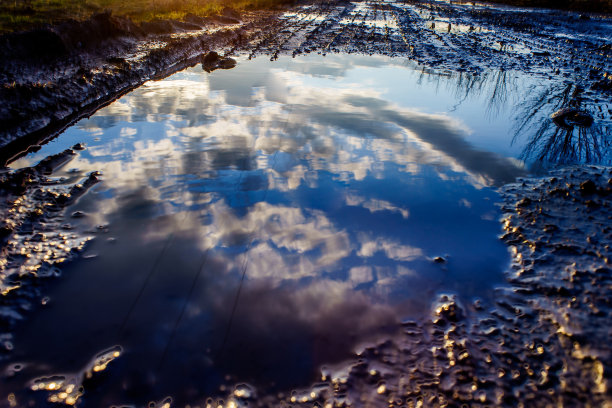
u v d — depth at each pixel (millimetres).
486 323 2162
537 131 4859
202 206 3117
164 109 5383
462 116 5328
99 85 6109
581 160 4121
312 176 3615
